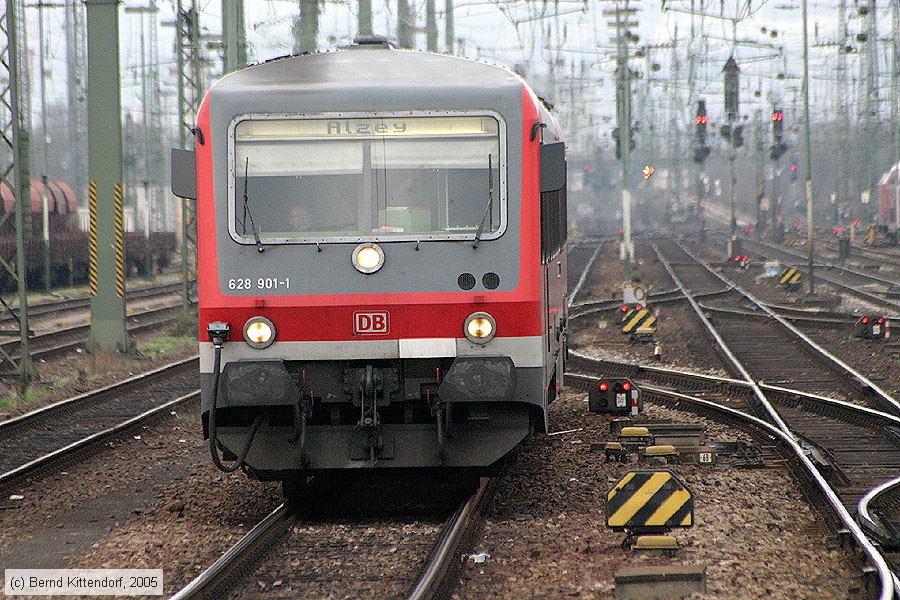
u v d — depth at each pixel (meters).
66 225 189.88
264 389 38.28
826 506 42.06
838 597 31.97
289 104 39.22
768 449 54.00
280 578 33.50
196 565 35.16
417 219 39.22
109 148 96.56
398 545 36.81
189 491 46.75
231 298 38.94
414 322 38.84
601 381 65.00
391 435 40.09
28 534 40.41
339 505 43.97
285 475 40.78
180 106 123.94
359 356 38.94
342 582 32.94
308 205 39.22
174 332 120.38
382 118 39.25
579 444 55.91
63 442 59.88
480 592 32.16
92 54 95.56
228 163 39.12
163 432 62.44
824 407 67.19
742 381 77.19
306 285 38.97
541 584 32.84
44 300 160.62
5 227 157.88
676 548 35.66
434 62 40.62
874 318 102.56
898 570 35.53
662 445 51.69
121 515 43.09
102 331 97.50
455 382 38.34
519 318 38.88
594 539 37.50
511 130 39.16
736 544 37.16
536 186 39.25
